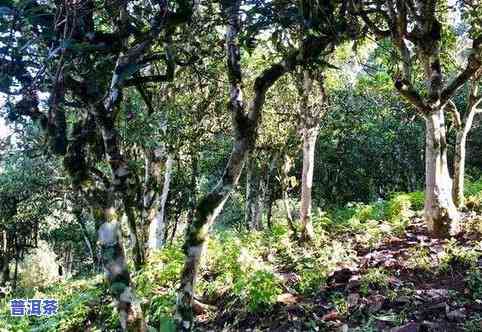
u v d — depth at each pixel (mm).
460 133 10969
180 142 12484
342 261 7637
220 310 7105
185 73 8391
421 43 7988
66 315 8414
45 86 2336
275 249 9688
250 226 17016
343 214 15125
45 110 2689
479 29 8086
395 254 7672
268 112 11867
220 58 4676
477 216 9031
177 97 11273
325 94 9836
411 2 7566
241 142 4043
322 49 3754
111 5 2707
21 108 2365
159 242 12500
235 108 4117
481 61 7887
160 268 8422
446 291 5941
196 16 3359
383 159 22875
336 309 6027
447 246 7293
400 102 20922
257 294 6453
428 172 8336
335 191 23500
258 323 6293
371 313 5738
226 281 7836
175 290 7367
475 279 6133
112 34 2807
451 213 8172
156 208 11086
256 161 17516
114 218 3518
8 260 25797
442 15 9609
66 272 27812
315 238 9922
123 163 3572
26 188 17109
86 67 2725
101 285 9641
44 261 24375
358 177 23547
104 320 7840
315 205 23609
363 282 6418
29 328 8422
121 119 8367
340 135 21141
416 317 5469
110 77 3000
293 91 11453
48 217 22641
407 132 21859
